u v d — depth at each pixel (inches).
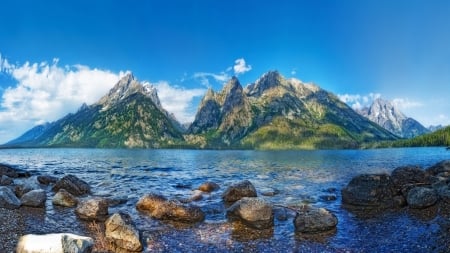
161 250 725.3
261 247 750.5
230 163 3951.8
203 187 1492.4
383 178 1178.0
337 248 740.7
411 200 1064.2
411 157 4731.8
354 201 1156.5
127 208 1122.7
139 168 2878.9
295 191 1473.9
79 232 839.1
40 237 587.8
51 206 1125.7
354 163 3639.3
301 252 720.3
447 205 1028.5
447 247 711.7
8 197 1076.5
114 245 724.0
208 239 803.4
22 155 6269.7
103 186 1631.4
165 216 976.9
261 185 1680.6
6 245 698.8
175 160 4672.7
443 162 1669.5
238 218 960.3
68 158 4975.4
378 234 828.0
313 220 866.8
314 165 3390.7
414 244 743.7
